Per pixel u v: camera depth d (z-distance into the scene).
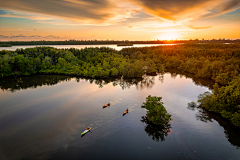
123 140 62.19
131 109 87.19
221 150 56.34
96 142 61.06
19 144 59.91
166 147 58.12
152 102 73.75
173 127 70.38
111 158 53.22
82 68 183.88
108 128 70.00
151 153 55.34
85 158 53.22
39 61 184.50
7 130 69.00
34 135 65.31
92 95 108.62
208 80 146.38
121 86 129.38
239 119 64.19
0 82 145.62
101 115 80.88
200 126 70.69
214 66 157.38
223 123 72.62
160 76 165.50
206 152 55.41
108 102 96.50
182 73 180.38
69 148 57.72
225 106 74.19
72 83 140.62
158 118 69.38
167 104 92.69
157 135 65.06
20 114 83.06
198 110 84.94
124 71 160.75
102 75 158.38
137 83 138.38
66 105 93.12
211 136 64.00
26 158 52.81
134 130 68.56
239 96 71.38
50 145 59.28
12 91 119.56
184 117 78.25
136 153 55.41
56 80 152.25
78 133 66.44
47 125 72.44
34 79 156.50
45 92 116.56
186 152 55.53
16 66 174.25
